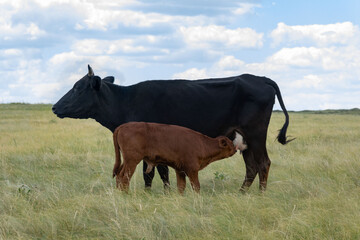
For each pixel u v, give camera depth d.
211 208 6.61
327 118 33.19
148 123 7.91
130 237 5.34
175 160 7.89
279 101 9.26
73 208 6.44
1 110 38.22
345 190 7.89
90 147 14.33
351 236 5.38
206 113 8.78
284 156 12.67
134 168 7.82
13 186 8.02
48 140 16.22
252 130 8.83
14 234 5.49
